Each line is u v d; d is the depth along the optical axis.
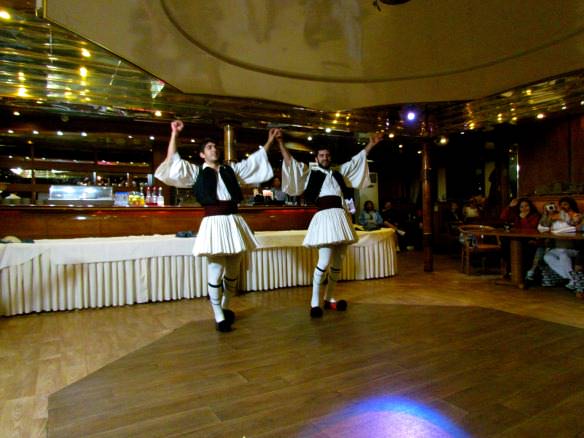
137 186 7.61
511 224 5.73
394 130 5.57
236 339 2.84
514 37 3.10
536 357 2.36
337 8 2.65
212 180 2.97
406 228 9.61
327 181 3.42
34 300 3.72
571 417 1.65
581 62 3.47
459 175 9.52
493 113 5.14
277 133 3.29
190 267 4.34
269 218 5.30
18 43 3.18
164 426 1.65
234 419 1.69
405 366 2.25
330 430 1.58
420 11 2.71
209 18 2.66
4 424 1.69
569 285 4.30
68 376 2.22
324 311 3.63
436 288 4.69
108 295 3.97
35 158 7.15
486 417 1.66
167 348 2.68
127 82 3.91
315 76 3.67
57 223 4.33
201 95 4.04
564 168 6.42
